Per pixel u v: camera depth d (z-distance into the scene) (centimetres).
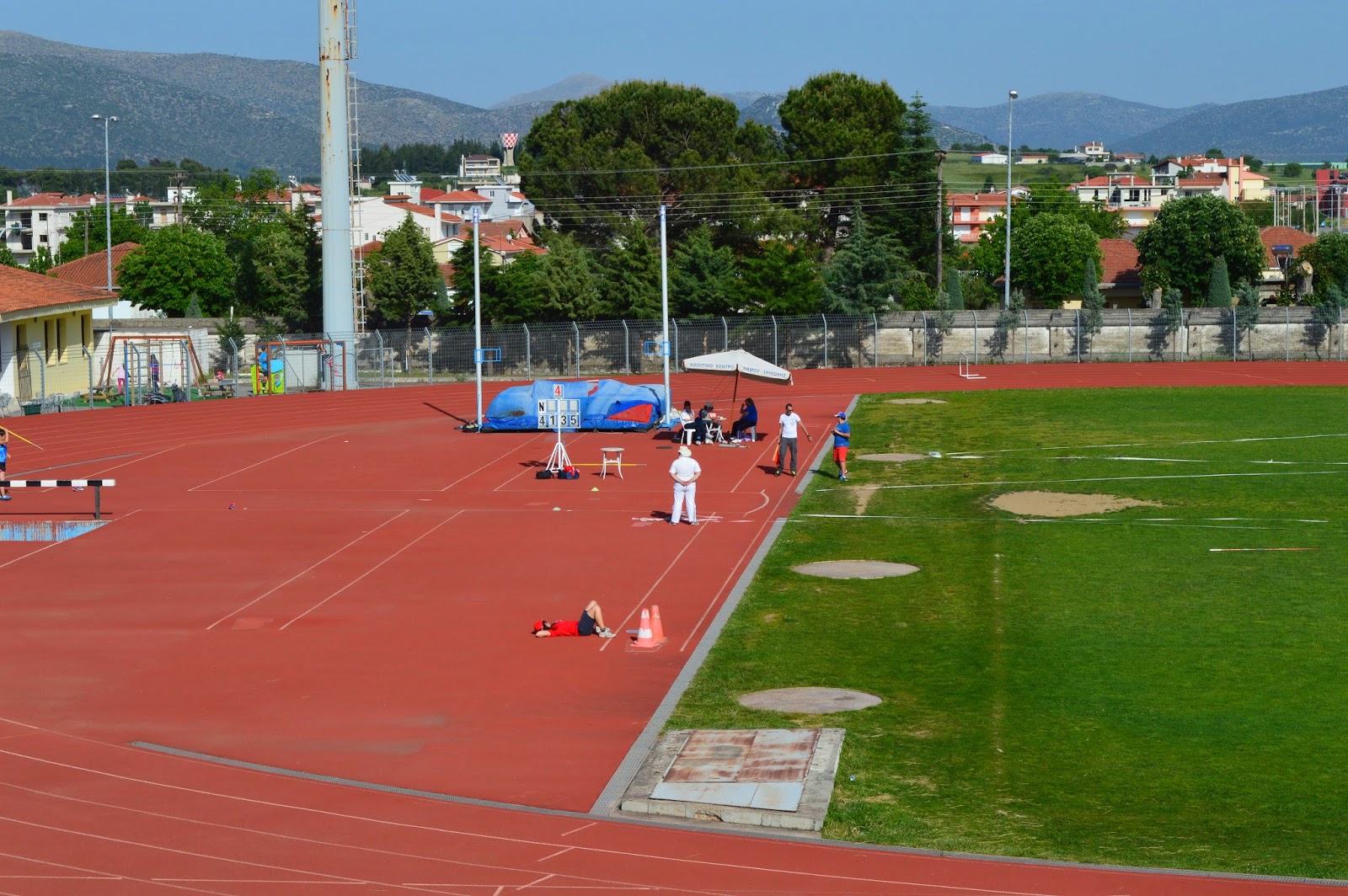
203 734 2114
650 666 2450
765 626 2697
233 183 18150
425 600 2958
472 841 1669
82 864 1603
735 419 5938
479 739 2073
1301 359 8606
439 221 15650
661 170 10038
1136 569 3080
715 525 3697
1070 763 1930
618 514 3878
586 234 10212
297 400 6900
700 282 8612
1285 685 2242
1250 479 4178
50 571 3269
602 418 5566
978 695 2242
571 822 1734
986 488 4169
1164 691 2233
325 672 2445
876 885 1524
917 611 2786
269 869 1584
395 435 5562
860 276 8762
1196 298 10575
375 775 1925
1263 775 1866
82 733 2122
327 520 3834
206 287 9888
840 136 10506
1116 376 7669
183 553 3447
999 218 12688
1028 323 8625
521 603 2917
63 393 7094
